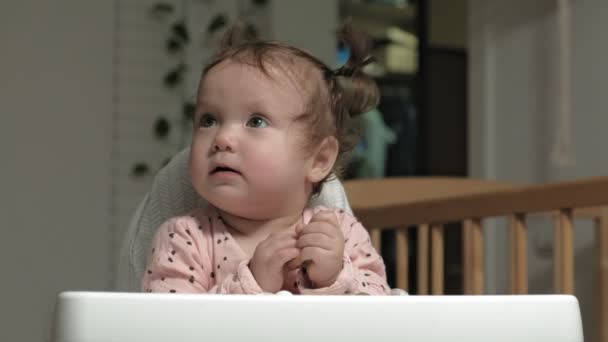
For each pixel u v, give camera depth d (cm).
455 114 376
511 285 154
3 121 274
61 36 282
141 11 292
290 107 97
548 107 241
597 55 224
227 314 64
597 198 130
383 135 368
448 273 351
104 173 284
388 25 381
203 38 298
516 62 254
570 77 232
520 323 69
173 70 294
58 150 279
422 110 371
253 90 95
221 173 94
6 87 275
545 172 241
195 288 93
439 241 162
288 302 65
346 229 104
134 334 64
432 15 379
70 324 64
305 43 301
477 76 267
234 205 95
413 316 67
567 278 136
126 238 110
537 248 231
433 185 199
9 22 277
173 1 296
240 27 116
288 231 90
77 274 279
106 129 285
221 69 97
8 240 273
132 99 289
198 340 64
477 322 68
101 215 283
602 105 222
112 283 283
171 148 293
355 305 66
